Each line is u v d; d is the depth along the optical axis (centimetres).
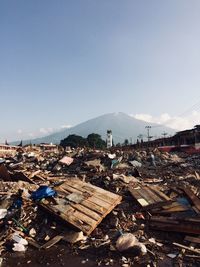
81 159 3584
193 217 1337
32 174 2120
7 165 2800
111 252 1134
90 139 10350
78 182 1803
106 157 3438
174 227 1277
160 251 1138
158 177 2850
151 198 1716
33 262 1077
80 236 1259
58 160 3534
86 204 1495
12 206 1434
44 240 1266
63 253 1148
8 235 1256
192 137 6706
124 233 1269
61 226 1366
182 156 4922
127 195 1873
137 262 1054
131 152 4509
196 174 2898
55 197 1531
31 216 1391
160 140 7869
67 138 10338
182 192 1844
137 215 1509
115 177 2267
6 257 1120
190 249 1120
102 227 1405
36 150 5038
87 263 1062
